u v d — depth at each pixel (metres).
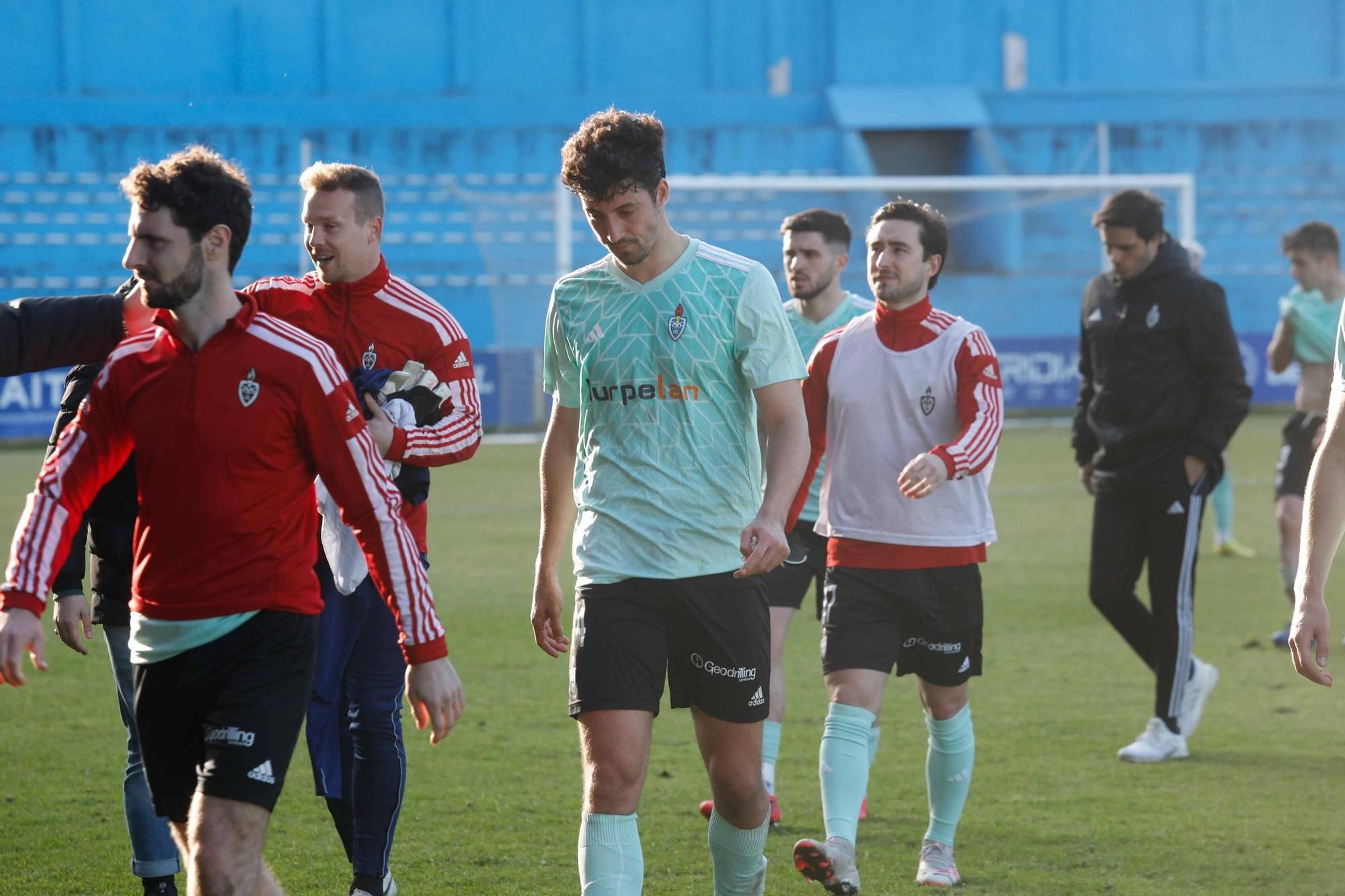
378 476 10.56
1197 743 20.92
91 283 88.44
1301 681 24.81
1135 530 20.45
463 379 15.19
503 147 101.06
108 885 14.96
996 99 106.12
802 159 103.25
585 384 12.74
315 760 14.27
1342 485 11.65
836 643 15.45
